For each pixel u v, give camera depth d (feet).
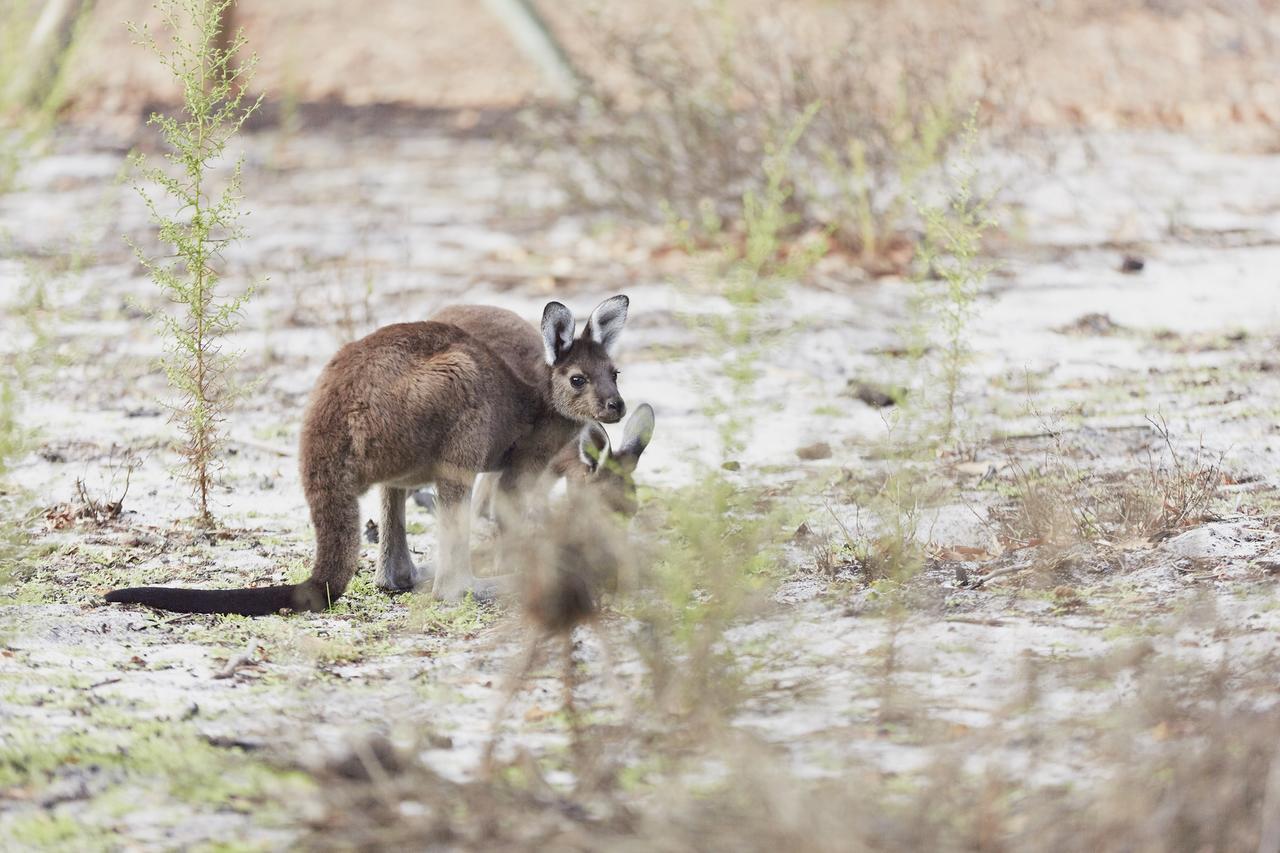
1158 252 84.07
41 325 60.49
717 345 36.58
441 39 149.18
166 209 97.25
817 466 48.37
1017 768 25.58
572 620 28.04
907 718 28.27
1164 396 56.95
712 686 28.27
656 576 30.35
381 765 25.53
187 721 28.84
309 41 149.48
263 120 130.31
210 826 24.21
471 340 41.50
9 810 24.73
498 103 135.64
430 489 48.78
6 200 98.78
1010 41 122.01
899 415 47.65
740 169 85.81
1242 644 30.63
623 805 23.50
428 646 34.55
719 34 107.04
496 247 89.76
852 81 85.46
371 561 43.11
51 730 28.02
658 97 95.55
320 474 37.88
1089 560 38.81
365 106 135.13
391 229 94.94
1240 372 60.13
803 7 113.39
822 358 64.08
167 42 141.90
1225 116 125.59
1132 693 28.43
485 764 25.38
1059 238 86.58
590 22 128.26
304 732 27.02
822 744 26.58
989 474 46.80
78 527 44.11
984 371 61.57
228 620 36.40
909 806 22.86
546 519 31.27
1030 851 21.62
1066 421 53.36
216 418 49.08
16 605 36.40
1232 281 77.61
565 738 28.14
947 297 55.26
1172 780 22.66
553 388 44.14
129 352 65.92
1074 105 127.34
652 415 43.86
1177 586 36.14
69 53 91.35
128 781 25.95
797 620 32.19
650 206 87.30
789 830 21.52
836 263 80.38
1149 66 137.08
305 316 73.26
